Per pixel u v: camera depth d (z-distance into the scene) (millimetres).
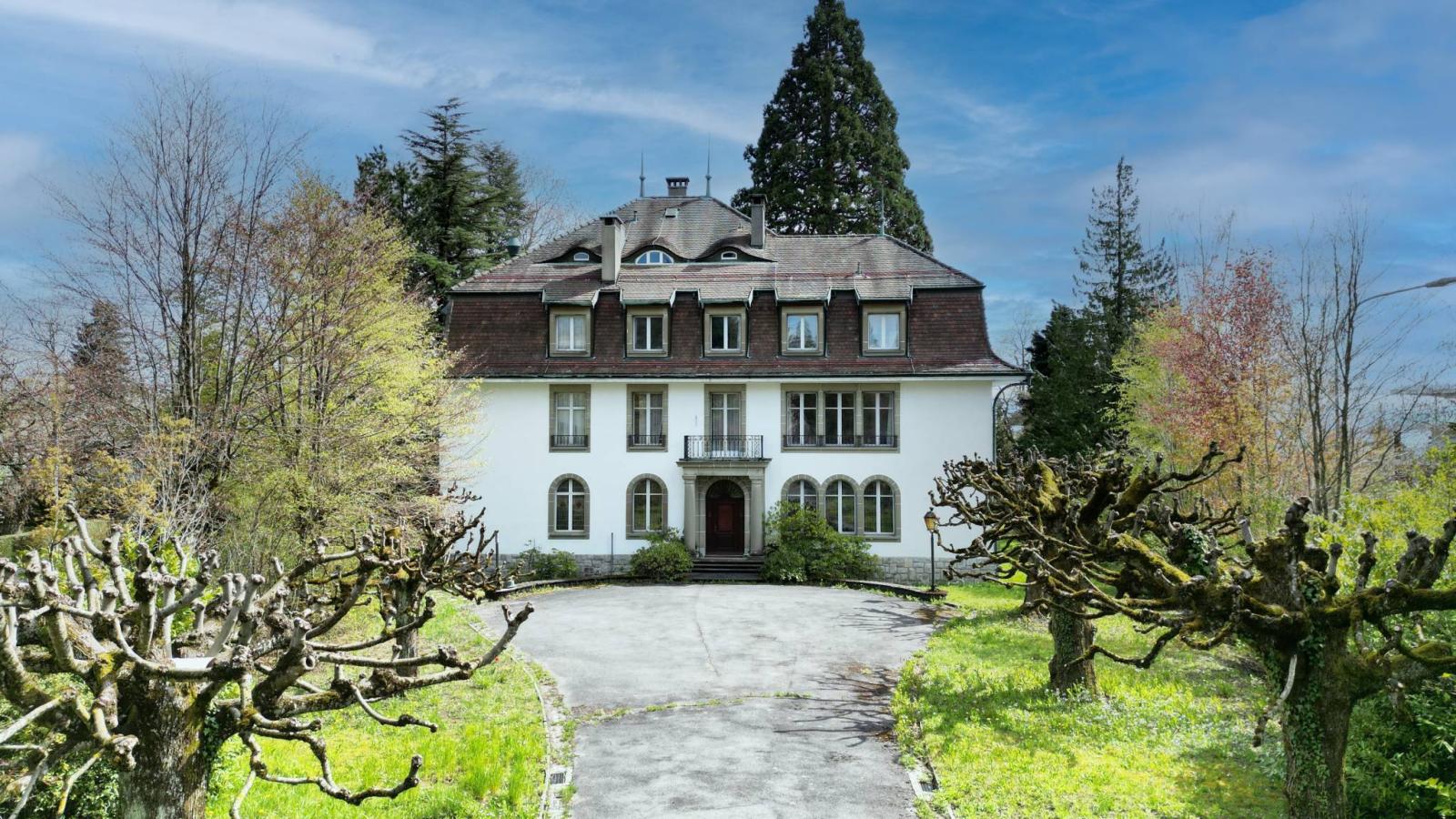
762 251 34375
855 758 12422
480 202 45406
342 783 11117
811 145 44812
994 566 30688
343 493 21656
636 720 14180
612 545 31531
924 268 33000
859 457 31188
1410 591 7496
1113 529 13328
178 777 6402
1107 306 46219
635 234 35688
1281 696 7094
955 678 16078
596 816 10508
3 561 5254
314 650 6621
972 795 10836
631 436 31672
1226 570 9047
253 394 22422
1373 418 22156
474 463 29141
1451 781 9125
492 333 32344
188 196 21656
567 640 19891
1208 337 28062
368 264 23938
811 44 46312
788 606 24453
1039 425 42188
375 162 43125
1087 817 10078
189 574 12820
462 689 15438
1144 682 15617
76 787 8398
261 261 22266
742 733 13516
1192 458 28062
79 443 20656
